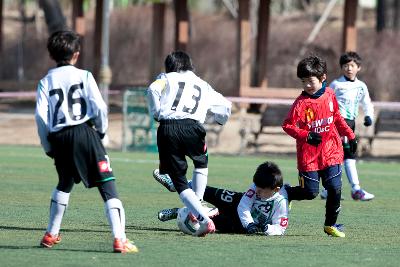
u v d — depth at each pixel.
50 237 26.59
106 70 73.44
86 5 149.25
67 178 26.23
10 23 165.38
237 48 88.44
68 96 25.66
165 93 29.61
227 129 80.50
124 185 46.38
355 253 27.09
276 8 171.75
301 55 115.69
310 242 29.19
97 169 25.61
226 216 30.84
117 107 93.88
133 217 34.81
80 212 35.69
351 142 30.61
